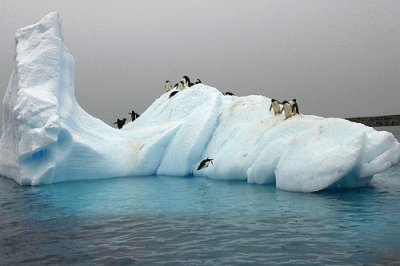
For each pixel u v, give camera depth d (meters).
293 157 12.28
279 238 6.84
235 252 6.16
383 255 5.81
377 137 11.44
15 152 17.84
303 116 14.78
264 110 17.78
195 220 8.43
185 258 5.95
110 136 18.94
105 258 6.04
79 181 16.45
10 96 19.41
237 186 13.38
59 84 17.94
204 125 17.73
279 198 10.71
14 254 6.38
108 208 10.11
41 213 9.70
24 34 19.42
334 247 6.25
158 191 12.84
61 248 6.63
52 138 15.33
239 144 15.67
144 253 6.24
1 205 11.09
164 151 18.31
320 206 9.43
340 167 10.84
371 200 10.03
